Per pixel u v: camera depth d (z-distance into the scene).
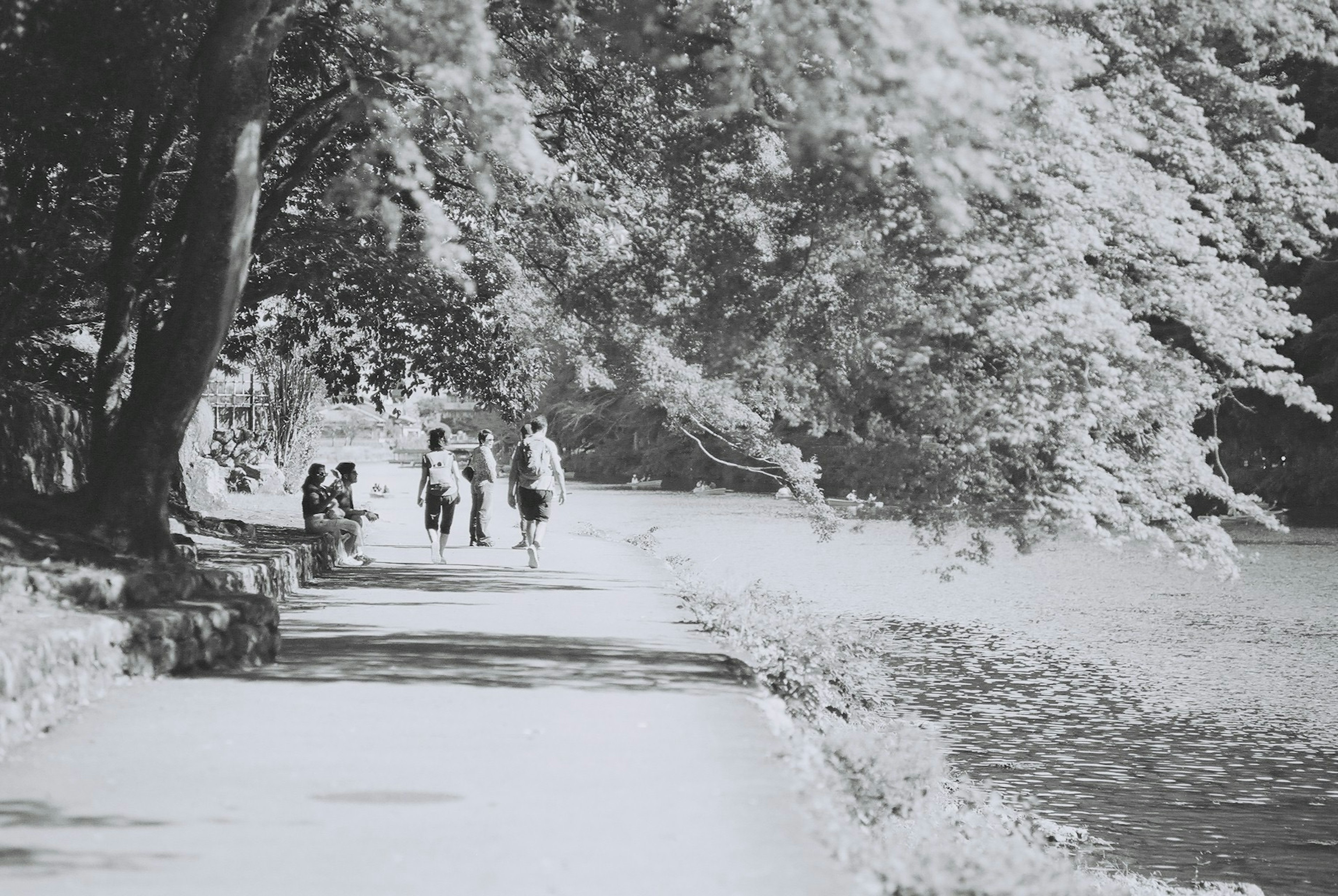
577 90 17.45
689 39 11.61
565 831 5.96
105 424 14.66
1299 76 18.48
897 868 5.44
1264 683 20.31
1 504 11.86
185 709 8.80
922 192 12.18
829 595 29.83
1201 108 13.71
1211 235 14.45
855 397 13.98
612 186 17.98
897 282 13.34
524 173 10.98
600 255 18.42
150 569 11.13
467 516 37.59
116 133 17.36
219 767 7.19
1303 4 13.94
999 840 7.78
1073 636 24.44
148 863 5.42
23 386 18.14
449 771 7.15
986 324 12.38
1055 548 14.19
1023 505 13.38
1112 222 13.39
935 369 13.14
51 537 11.26
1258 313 14.32
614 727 8.45
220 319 12.16
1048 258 12.42
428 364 21.88
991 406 12.84
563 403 85.25
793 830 5.99
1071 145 11.95
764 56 10.16
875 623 25.78
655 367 25.47
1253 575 34.25
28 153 15.40
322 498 21.25
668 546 40.66
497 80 10.37
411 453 134.88
